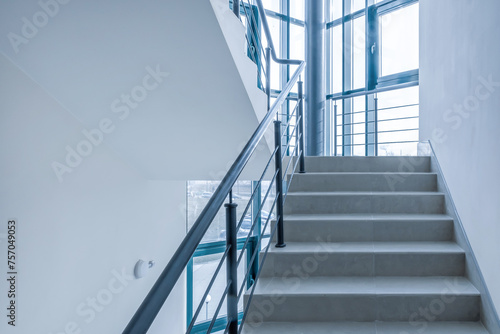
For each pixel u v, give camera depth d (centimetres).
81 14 123
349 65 443
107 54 143
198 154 230
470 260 158
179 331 323
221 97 168
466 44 181
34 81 165
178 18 125
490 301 137
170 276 72
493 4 149
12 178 156
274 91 441
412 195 206
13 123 156
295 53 460
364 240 187
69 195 191
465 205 173
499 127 138
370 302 145
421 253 165
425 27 269
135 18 125
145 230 267
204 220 91
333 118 455
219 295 430
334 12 459
